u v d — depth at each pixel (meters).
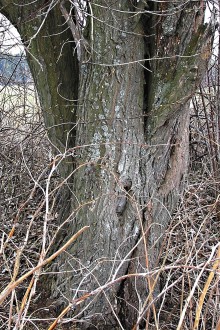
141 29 2.53
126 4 2.47
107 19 2.47
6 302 2.65
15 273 1.52
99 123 2.56
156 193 2.63
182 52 2.42
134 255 2.57
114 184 2.54
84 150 2.62
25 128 5.00
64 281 2.66
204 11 2.46
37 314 2.62
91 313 2.54
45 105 2.88
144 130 2.62
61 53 2.73
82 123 2.63
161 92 2.52
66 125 2.85
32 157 4.26
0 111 4.68
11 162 4.13
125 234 2.56
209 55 2.40
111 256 2.55
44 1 2.69
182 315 1.55
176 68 2.45
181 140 2.73
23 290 2.79
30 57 2.84
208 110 5.24
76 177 2.69
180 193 2.84
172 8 2.38
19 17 2.77
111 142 2.49
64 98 2.80
